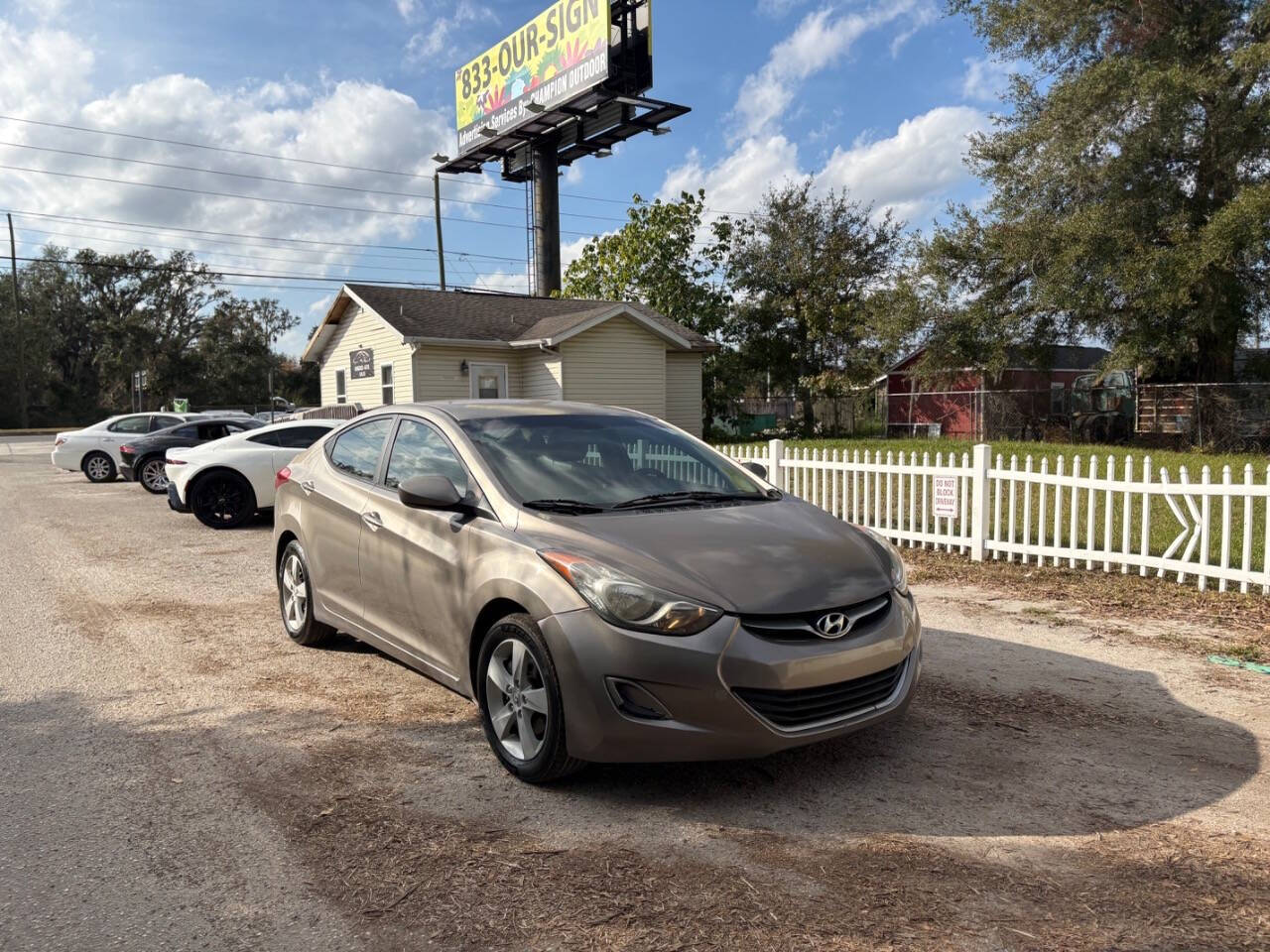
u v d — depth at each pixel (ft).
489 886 9.78
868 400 123.13
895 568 13.65
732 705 11.15
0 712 15.65
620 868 10.12
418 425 16.62
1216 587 23.44
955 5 82.12
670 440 17.07
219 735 14.43
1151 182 73.67
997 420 99.09
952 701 15.67
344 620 17.42
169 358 244.42
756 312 116.37
